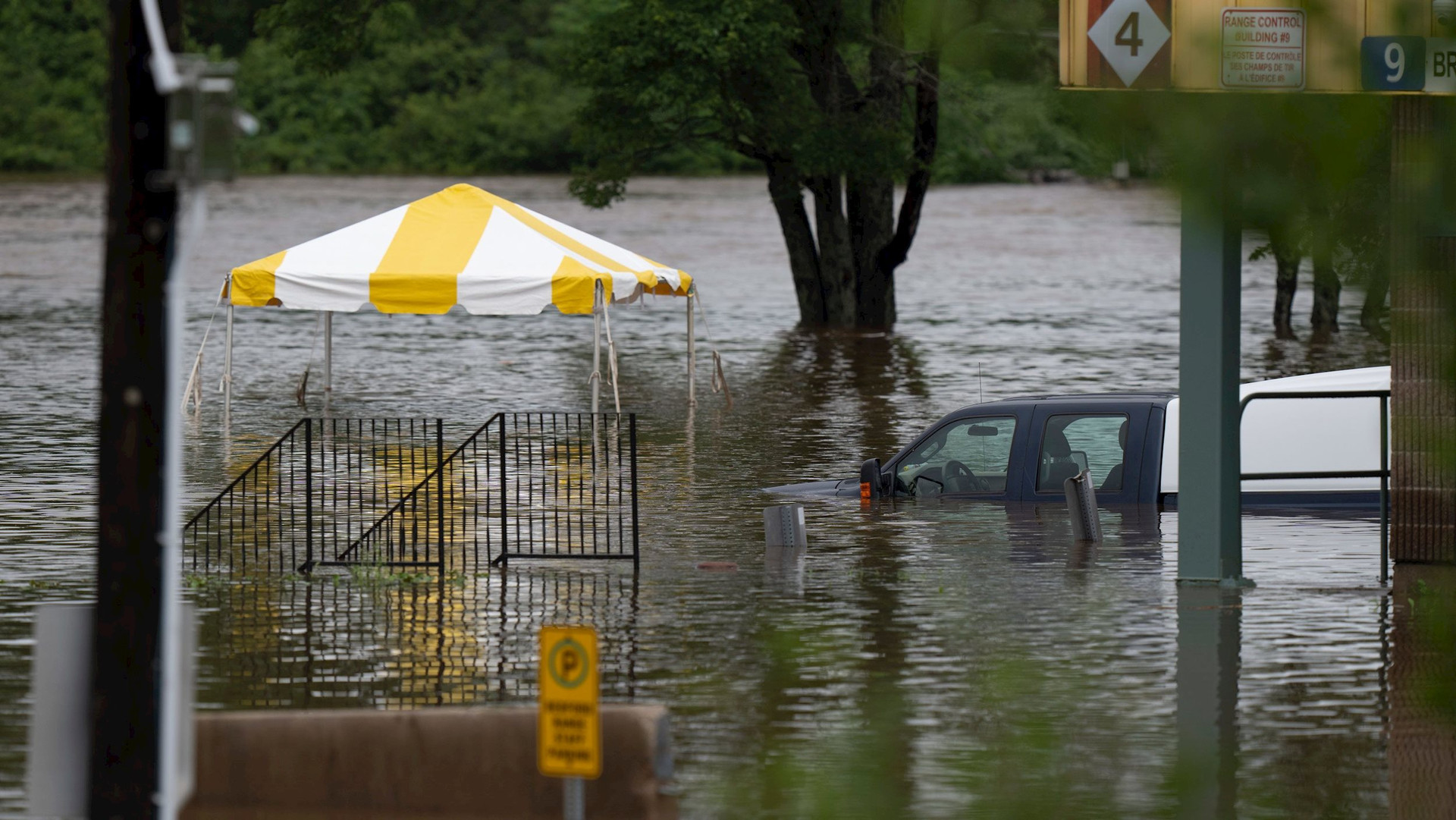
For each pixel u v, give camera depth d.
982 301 188.38
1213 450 45.03
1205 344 44.88
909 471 62.78
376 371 121.75
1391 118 7.34
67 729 21.05
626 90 158.12
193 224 19.77
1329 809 26.09
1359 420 56.38
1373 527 54.94
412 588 47.38
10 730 31.45
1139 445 59.06
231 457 77.75
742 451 81.38
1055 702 9.59
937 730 30.36
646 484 70.31
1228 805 26.36
